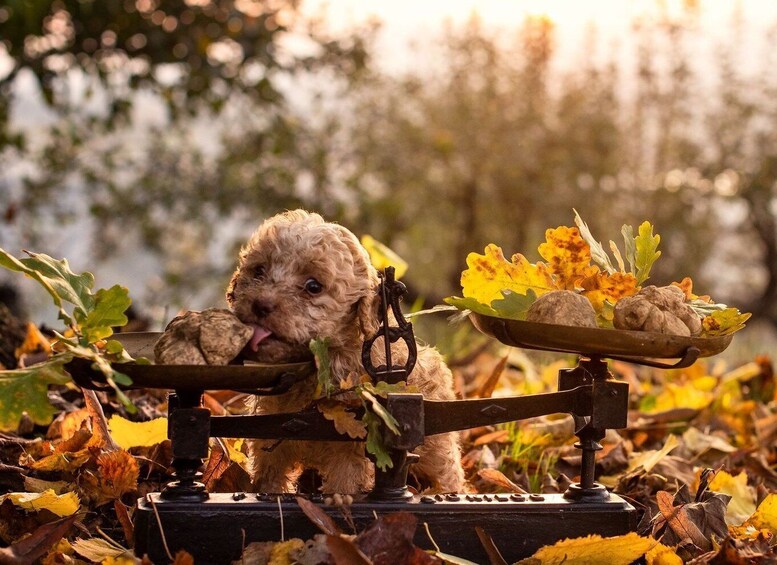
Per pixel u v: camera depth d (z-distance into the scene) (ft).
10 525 4.73
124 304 4.40
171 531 4.42
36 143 16.39
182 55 12.93
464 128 23.47
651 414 6.64
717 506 4.98
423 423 4.52
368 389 4.49
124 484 4.92
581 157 23.76
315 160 17.76
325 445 4.81
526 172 23.63
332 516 4.49
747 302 25.35
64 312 4.34
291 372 4.40
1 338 6.63
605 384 4.64
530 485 5.65
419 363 4.97
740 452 6.16
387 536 4.33
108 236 19.30
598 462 5.95
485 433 6.21
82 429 5.18
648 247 4.79
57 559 4.49
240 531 4.46
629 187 24.41
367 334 4.66
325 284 4.67
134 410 4.13
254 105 14.93
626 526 4.64
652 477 5.70
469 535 4.56
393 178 22.66
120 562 4.30
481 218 24.27
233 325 4.39
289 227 4.74
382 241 21.71
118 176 18.74
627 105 24.88
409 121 23.40
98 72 12.56
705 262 24.67
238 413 6.08
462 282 4.77
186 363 4.32
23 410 4.15
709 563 4.58
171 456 5.26
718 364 9.20
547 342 4.46
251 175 18.17
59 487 4.92
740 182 24.02
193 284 19.24
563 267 4.74
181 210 18.61
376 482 4.59
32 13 9.44
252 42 13.30
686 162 24.58
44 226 16.83
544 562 4.43
